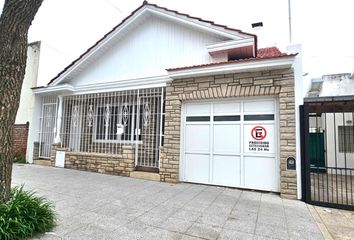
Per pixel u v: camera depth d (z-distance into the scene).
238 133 6.46
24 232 3.00
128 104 8.52
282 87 5.84
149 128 7.93
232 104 6.60
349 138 10.41
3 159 3.44
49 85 9.98
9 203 3.28
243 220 4.09
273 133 6.03
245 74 6.27
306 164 5.38
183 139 7.16
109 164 8.19
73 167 9.00
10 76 3.48
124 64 8.88
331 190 7.08
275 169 5.93
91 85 9.07
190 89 6.97
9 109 3.49
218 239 3.34
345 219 4.40
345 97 6.77
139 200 5.08
